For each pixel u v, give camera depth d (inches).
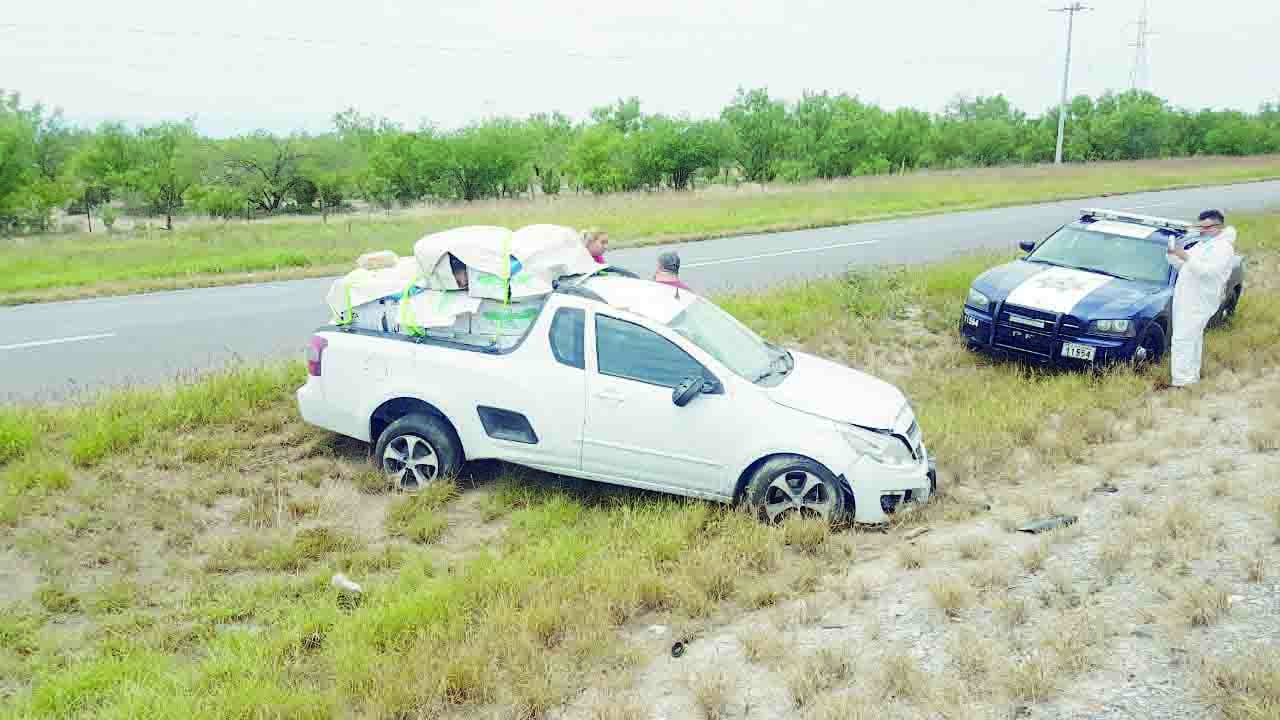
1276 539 223.5
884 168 2287.2
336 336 296.8
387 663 191.3
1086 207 1258.6
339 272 725.3
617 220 1066.1
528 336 281.4
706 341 281.6
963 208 1248.8
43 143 1803.6
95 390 361.4
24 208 1572.3
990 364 436.1
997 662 182.1
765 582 230.5
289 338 474.9
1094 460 308.0
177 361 421.4
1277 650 174.9
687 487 272.2
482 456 284.8
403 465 291.0
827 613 214.4
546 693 183.2
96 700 184.4
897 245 860.0
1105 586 210.8
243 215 1840.6
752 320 485.4
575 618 210.7
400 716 178.9
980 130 2637.8
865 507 261.1
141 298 597.9
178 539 256.2
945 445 317.7
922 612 208.4
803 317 497.0
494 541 260.4
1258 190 1573.6
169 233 1273.4
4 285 636.1
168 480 289.1
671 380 270.8
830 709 168.4
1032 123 2957.7
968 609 206.5
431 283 295.0
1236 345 445.1
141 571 242.5
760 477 264.2
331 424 298.5
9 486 272.1
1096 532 243.0
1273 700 158.2
